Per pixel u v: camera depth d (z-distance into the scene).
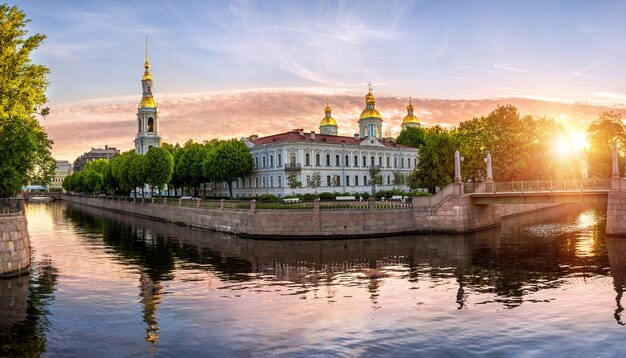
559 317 22.44
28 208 120.19
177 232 59.12
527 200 52.22
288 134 93.00
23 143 34.34
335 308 24.12
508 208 72.44
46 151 46.62
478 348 18.83
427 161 71.25
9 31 35.00
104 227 66.56
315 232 49.97
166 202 76.19
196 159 99.56
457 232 51.91
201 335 20.50
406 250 41.94
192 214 65.50
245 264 36.12
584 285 28.34
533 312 23.20
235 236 53.75
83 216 89.25
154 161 88.06
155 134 135.50
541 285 28.44
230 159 90.38
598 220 66.19
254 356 18.23
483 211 57.44
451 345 19.14
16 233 31.62
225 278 31.30
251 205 52.09
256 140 100.25
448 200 52.50
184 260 38.09
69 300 25.97
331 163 92.62
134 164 94.75
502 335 20.19
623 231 46.78
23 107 35.94
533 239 47.56
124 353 18.69
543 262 35.41
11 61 35.00
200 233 57.56
